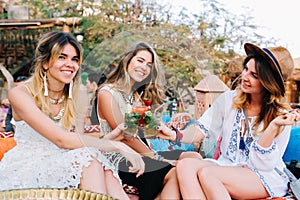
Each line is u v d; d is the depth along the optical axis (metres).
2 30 6.32
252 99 2.25
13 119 2.05
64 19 5.73
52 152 2.00
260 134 2.19
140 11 4.82
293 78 5.27
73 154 1.93
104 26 5.57
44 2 6.72
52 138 1.93
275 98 2.16
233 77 3.95
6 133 2.83
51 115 2.04
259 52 2.17
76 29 5.76
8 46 6.51
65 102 2.06
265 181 2.12
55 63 1.95
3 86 6.27
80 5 6.39
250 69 2.17
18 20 5.72
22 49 6.52
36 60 2.00
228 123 2.27
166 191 1.98
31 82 2.03
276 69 2.11
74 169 1.89
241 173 2.08
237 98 2.27
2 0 6.93
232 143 2.26
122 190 1.99
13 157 2.00
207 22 5.30
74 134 1.94
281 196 2.16
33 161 1.96
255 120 2.22
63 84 2.05
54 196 1.60
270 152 2.08
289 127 2.21
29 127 2.00
